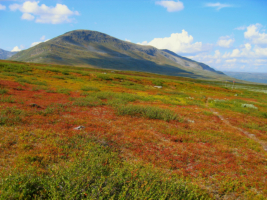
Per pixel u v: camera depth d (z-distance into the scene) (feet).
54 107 53.67
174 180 21.56
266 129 61.77
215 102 116.57
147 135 40.47
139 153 31.32
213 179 25.80
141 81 202.08
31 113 43.98
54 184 14.92
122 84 168.35
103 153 27.35
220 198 22.08
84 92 92.12
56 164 22.81
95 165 20.35
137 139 37.63
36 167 20.90
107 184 16.02
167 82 215.92
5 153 24.16
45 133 32.50
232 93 207.62
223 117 74.33
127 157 29.09
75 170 17.48
